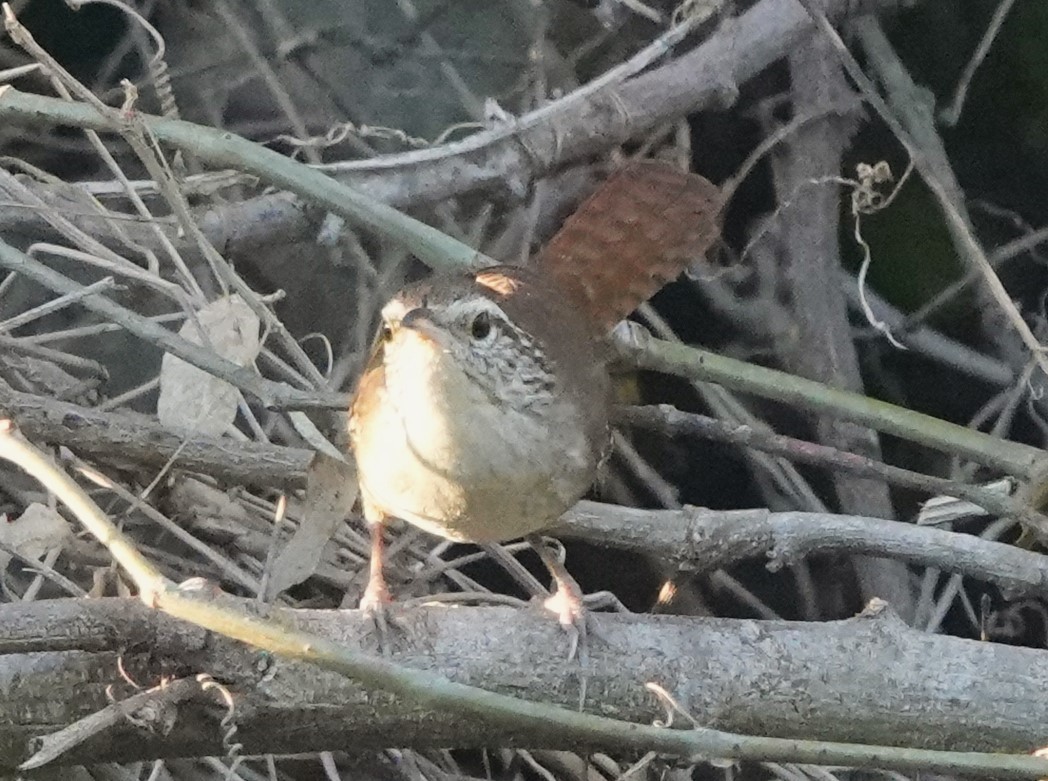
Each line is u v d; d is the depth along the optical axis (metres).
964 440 2.86
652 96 3.93
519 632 2.54
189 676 2.29
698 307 4.27
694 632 2.59
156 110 4.19
